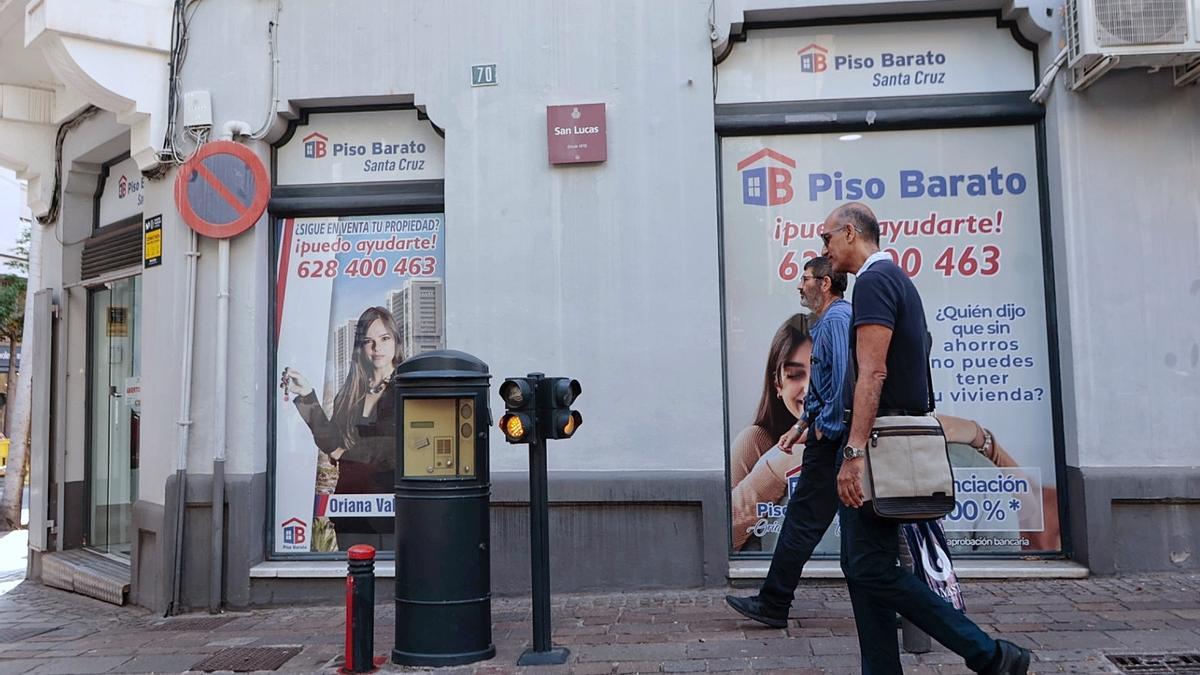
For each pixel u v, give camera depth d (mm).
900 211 6926
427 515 5223
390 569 6871
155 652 5930
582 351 6754
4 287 22469
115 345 8914
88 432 9266
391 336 7309
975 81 6922
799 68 6996
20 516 14594
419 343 7270
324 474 7262
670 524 6648
